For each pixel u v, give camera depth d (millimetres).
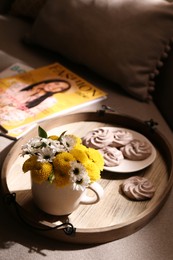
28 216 603
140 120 832
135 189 686
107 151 740
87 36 974
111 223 638
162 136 797
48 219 628
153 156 759
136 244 630
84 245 614
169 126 925
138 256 615
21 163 718
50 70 988
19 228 624
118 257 608
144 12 943
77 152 589
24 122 798
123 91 985
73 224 626
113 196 684
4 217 636
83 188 568
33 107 844
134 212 662
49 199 603
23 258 587
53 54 1085
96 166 596
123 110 918
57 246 608
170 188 687
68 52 1019
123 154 753
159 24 941
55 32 1022
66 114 823
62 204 609
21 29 1172
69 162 569
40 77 954
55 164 570
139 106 947
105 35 954
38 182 578
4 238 608
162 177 736
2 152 738
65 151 586
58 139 609
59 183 568
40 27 1056
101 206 663
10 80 921
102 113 845
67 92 916
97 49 963
